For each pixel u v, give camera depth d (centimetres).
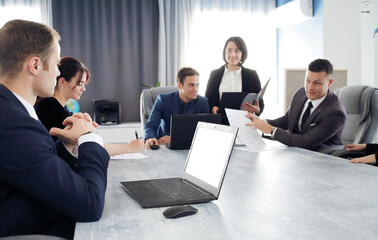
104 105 455
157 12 493
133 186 124
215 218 93
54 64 98
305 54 472
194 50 498
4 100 87
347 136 259
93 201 90
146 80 497
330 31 439
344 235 81
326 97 233
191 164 131
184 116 213
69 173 89
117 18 484
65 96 193
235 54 296
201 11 500
